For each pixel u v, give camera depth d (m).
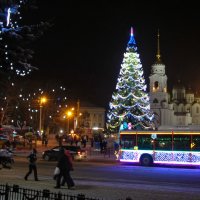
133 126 72.25
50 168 30.27
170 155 35.03
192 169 32.97
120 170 30.00
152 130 36.28
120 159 37.19
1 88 14.36
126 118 72.88
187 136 34.69
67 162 17.98
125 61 75.50
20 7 13.16
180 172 29.12
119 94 74.62
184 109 161.50
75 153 40.44
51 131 94.62
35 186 18.52
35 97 77.62
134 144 36.81
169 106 143.75
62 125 95.75
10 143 51.75
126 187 18.84
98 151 53.94
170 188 19.03
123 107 73.75
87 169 30.30
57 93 86.31
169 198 15.72
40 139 72.19
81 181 21.42
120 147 37.44
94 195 15.91
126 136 37.28
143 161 36.12
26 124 78.25
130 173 27.34
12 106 68.69
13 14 13.18
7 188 10.86
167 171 29.89
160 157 35.44
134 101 73.69
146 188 18.70
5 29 12.77
